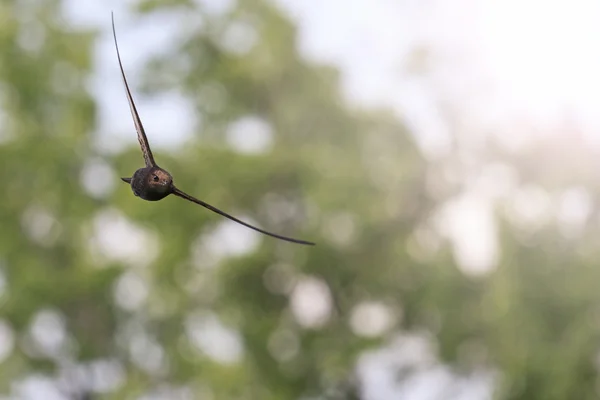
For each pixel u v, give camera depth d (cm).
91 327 2186
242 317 1844
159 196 308
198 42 1969
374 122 1808
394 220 1772
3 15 2178
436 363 1778
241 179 1770
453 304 1653
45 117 2209
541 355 1344
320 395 1869
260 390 1956
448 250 1680
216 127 1972
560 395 1330
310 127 1902
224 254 1888
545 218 1404
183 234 1870
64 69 2180
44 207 2181
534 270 1368
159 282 2073
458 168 1706
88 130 2177
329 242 1762
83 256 2220
